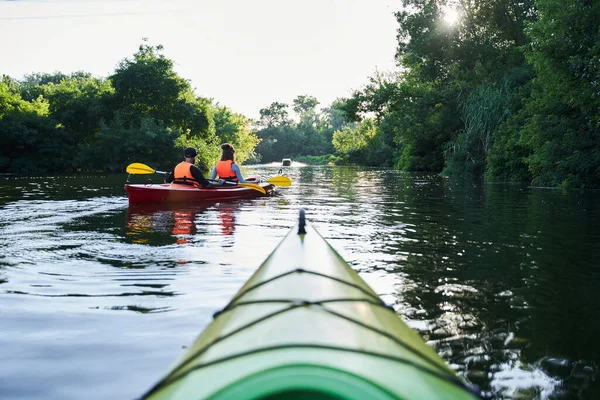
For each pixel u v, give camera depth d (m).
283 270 2.18
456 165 25.92
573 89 13.91
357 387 1.05
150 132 33.44
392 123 41.72
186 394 1.12
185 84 38.47
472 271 4.46
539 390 2.31
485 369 2.53
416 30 29.67
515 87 23.83
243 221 7.43
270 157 97.44
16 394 2.25
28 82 84.12
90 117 36.31
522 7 28.06
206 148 38.78
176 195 9.52
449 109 29.73
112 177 22.92
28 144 31.03
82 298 3.61
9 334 2.92
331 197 11.84
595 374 2.47
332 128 106.62
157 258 4.87
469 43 28.97
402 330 1.68
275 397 1.07
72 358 2.62
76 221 7.32
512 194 12.96
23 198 10.82
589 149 14.76
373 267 4.59
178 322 3.14
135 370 2.49
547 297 3.69
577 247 5.51
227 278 4.14
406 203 10.44
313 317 1.50
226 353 1.30
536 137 15.73
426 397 1.10
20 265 4.57
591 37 13.44
